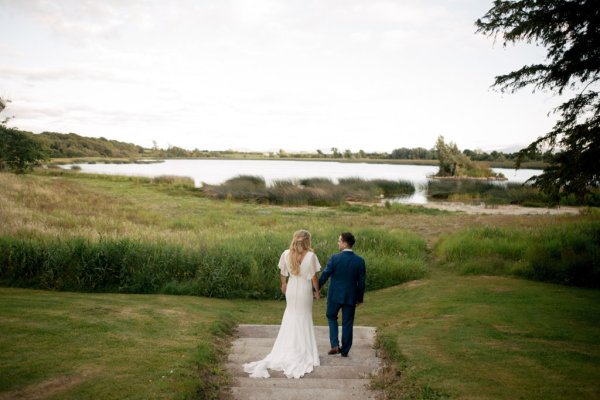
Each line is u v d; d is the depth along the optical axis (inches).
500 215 975.0
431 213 1020.5
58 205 885.2
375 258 491.2
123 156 6658.5
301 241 207.2
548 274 436.8
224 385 173.3
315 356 204.7
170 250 431.5
